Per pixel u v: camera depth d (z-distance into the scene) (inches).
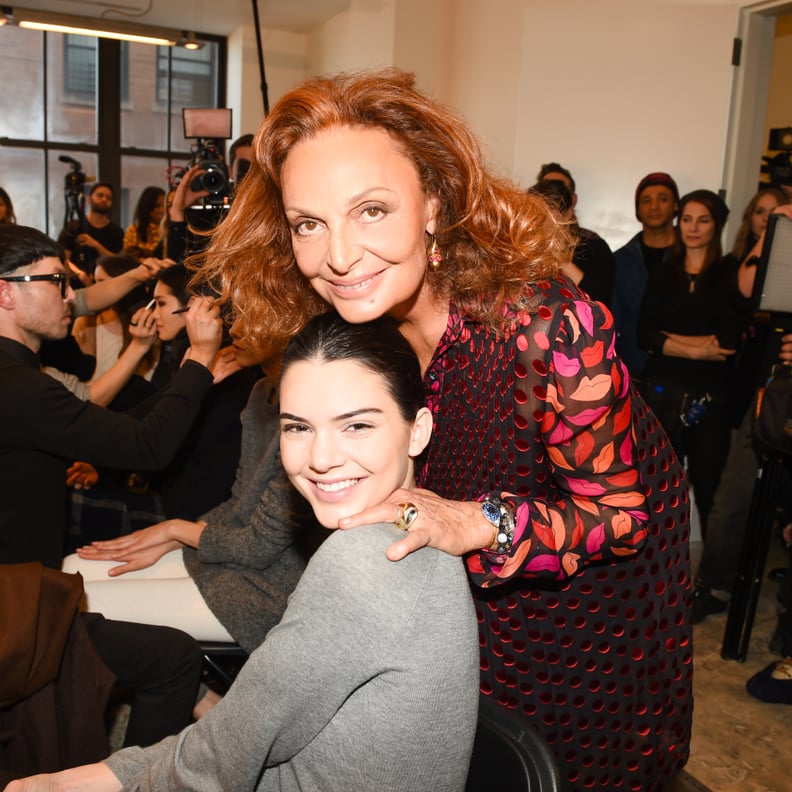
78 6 197.3
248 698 28.1
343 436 30.6
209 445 81.8
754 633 107.9
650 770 45.7
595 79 136.5
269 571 64.5
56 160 224.8
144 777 32.1
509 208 36.5
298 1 185.6
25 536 64.0
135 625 58.9
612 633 42.5
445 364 41.2
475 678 30.6
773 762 80.2
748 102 128.6
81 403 64.4
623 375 36.7
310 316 41.6
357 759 28.3
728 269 114.5
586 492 37.6
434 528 29.7
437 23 183.0
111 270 118.2
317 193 31.1
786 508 110.4
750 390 115.8
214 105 234.2
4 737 45.2
